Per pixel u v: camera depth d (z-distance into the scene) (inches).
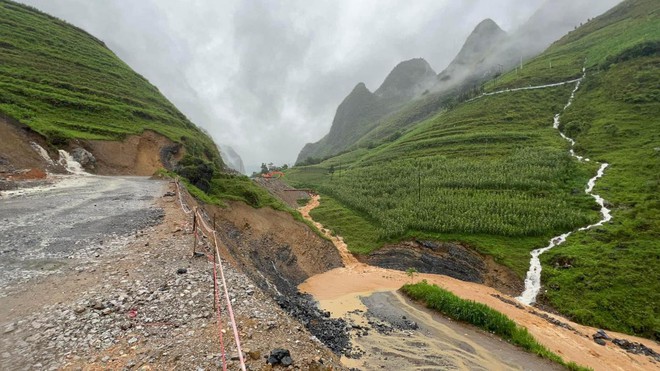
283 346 349.1
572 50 6299.2
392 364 595.8
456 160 3361.2
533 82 5403.5
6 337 310.8
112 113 2591.0
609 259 1523.1
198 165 1764.3
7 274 451.8
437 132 4768.7
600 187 2249.0
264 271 1235.9
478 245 1840.6
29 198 991.0
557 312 1344.7
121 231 681.0
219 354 308.7
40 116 2078.0
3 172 1327.5
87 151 1967.3
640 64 4131.4
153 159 2389.3
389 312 942.4
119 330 335.6
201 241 645.9
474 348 698.2
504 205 2154.3
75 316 352.5
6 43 2834.6
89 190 1221.1
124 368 279.1
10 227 667.4
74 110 2365.9
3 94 2033.7
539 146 3299.7
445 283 1585.9
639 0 6934.1
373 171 3873.0
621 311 1254.3
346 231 2417.6
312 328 741.3
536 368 637.3
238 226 1465.3
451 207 2249.0
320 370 322.3
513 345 734.5
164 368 281.4
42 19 3868.1
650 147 2628.0
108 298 394.6
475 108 5221.5
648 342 1117.1
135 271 482.3
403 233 2124.8
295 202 3476.9
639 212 1834.4
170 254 558.6
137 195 1132.5
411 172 3336.6
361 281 1515.7
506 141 3681.1
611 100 3747.5
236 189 1829.5
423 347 685.3
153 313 373.1
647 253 1492.4
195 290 436.5
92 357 291.0
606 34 6190.9
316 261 1739.7
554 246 1768.0
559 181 2450.8
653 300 1264.8
